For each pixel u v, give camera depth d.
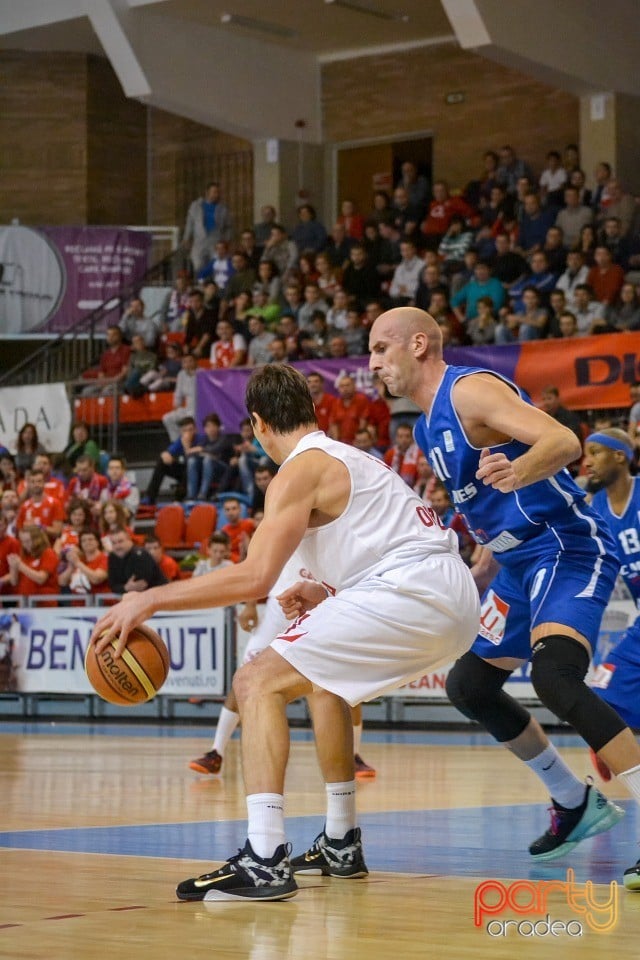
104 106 24.09
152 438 19.41
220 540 13.11
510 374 15.56
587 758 9.31
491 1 17.31
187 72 20.91
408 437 15.00
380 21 21.36
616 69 19.38
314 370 16.97
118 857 4.76
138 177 24.36
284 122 22.61
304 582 4.33
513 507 4.56
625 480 5.74
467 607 4.11
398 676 4.04
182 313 20.73
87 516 15.48
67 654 14.45
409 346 4.58
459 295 17.70
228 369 17.72
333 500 4.05
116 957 3.00
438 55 22.27
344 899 3.87
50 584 15.09
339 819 4.35
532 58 18.03
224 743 8.66
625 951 3.13
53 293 22.09
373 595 4.00
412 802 6.88
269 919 3.53
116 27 19.98
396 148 22.70
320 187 23.23
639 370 14.82
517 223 18.98
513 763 9.38
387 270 19.47
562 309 15.96
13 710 15.43
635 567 5.77
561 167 19.69
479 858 4.81
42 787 7.74
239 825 5.83
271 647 4.05
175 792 7.47
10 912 3.63
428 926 3.44
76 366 21.80
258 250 20.55
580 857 4.86
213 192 21.64
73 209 23.86
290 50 22.67
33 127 23.91
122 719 14.68
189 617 13.73
